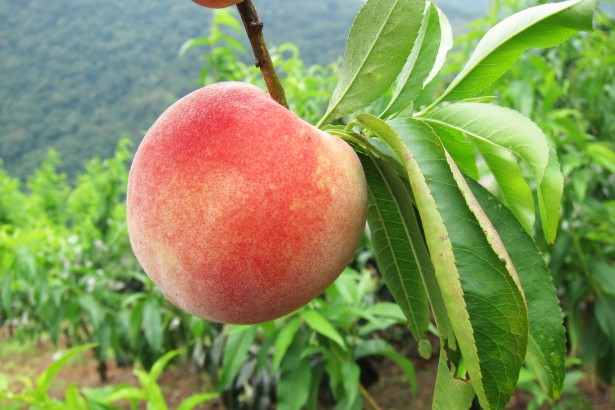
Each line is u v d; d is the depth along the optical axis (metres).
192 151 0.15
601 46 0.69
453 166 0.14
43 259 0.68
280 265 0.15
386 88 0.16
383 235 0.19
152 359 0.73
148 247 0.16
